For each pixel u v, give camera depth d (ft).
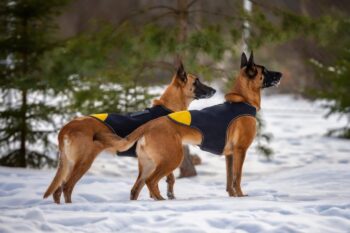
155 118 30.12
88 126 27.68
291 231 19.16
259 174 43.39
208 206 23.31
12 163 44.96
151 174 26.91
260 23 39.93
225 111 28.73
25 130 44.65
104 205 23.59
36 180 33.76
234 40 39.19
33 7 44.55
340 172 35.99
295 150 56.49
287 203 24.22
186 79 32.32
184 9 41.11
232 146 29.07
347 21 43.14
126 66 39.32
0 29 45.62
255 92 30.12
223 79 41.22
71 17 136.87
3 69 44.68
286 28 39.50
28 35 44.86
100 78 42.91
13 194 29.63
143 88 44.37
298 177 36.09
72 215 21.30
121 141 26.35
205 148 28.35
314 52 83.35
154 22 42.01
